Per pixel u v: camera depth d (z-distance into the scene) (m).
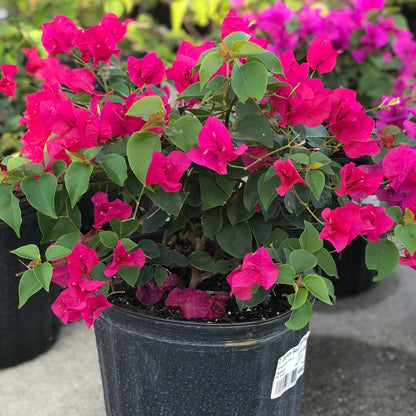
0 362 1.76
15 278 1.66
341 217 0.98
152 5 4.16
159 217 1.17
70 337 1.93
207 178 1.07
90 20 3.31
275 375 1.21
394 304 2.17
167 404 1.21
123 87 1.43
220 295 1.23
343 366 1.82
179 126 0.99
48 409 1.62
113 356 1.26
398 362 1.84
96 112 1.07
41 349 1.83
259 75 0.94
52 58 1.66
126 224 1.12
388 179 1.14
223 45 0.93
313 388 1.72
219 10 3.37
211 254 1.38
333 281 2.14
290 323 1.00
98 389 1.70
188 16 3.85
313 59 1.15
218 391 1.18
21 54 2.57
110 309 1.18
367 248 1.08
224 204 1.18
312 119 1.03
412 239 1.03
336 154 1.78
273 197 1.03
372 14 2.33
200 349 1.12
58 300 1.00
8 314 1.69
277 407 1.27
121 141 1.07
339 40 2.21
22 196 1.54
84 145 1.02
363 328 2.02
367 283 2.21
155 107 0.96
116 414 1.34
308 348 1.90
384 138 1.24
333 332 1.99
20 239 1.59
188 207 1.18
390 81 2.30
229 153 0.95
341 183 1.01
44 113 1.02
